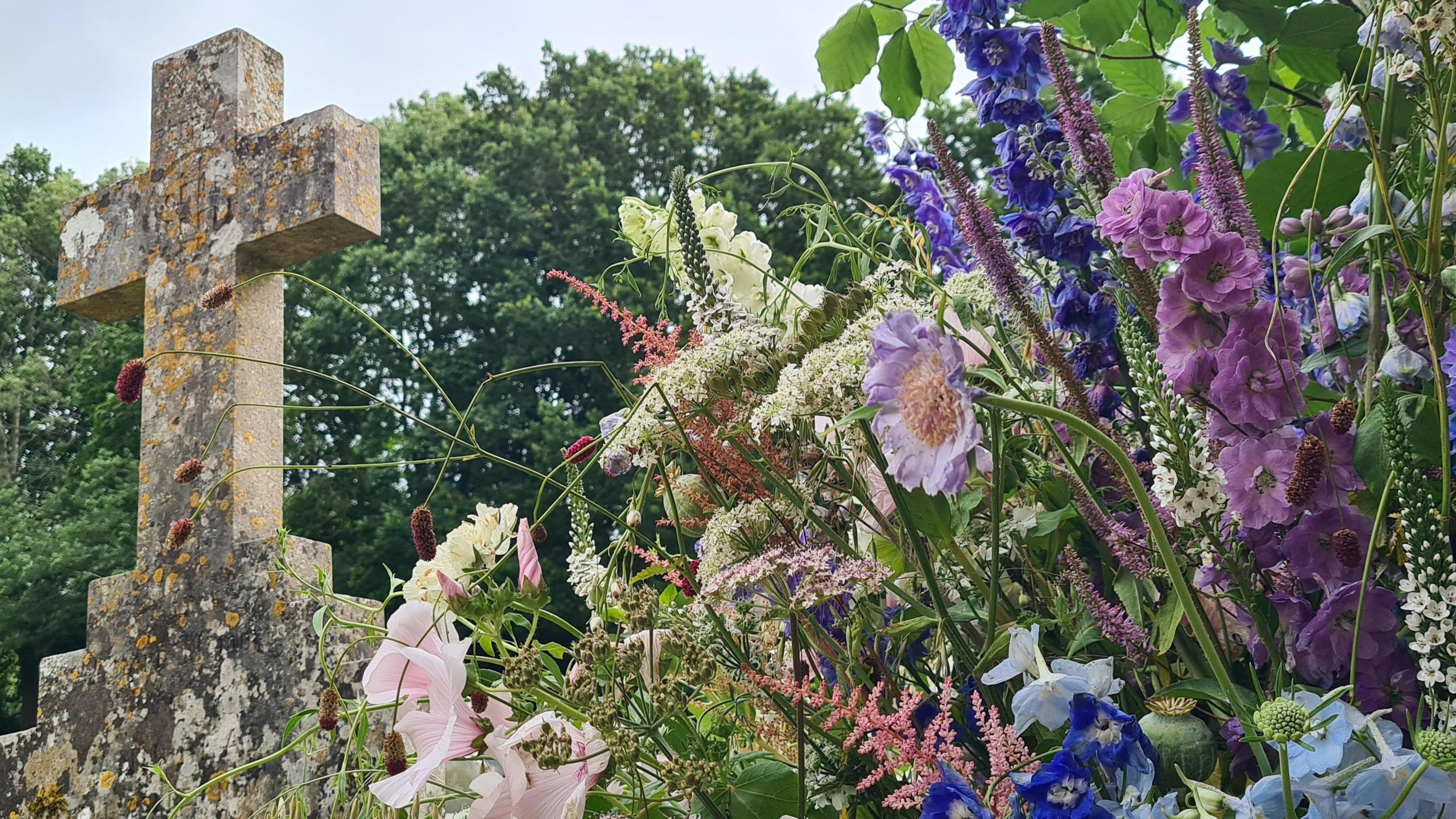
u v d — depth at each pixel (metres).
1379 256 1.16
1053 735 1.09
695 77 21.31
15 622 18.25
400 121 23.95
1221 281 1.07
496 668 1.50
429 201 19.56
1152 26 1.92
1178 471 1.02
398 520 15.88
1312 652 1.04
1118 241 1.13
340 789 1.64
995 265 1.23
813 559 1.13
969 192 1.25
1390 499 1.04
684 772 1.09
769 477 1.30
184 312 3.58
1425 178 1.22
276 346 3.63
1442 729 0.90
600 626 1.33
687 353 1.29
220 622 3.14
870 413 0.96
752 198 17.42
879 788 1.19
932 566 1.31
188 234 3.64
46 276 24.31
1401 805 0.83
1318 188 1.28
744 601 1.25
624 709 1.20
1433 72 1.10
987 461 0.92
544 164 19.91
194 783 3.04
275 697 3.00
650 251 1.72
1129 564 1.12
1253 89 1.75
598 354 17.56
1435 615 0.88
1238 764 1.07
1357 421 1.11
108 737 3.20
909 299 1.22
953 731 1.05
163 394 3.51
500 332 18.48
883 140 1.99
